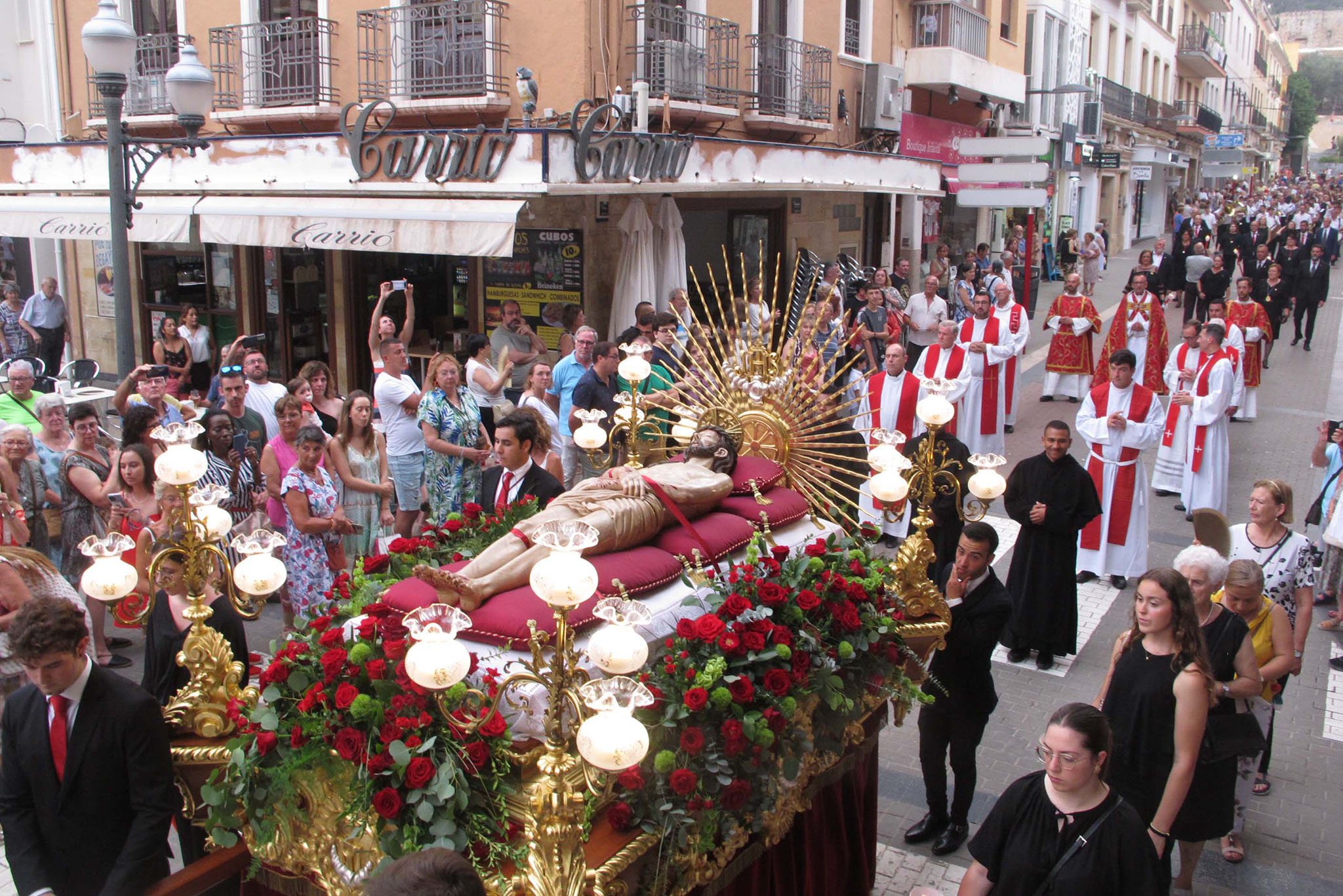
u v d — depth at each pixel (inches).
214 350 560.1
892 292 546.6
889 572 164.9
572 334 417.4
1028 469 268.4
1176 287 914.7
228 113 497.7
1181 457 427.2
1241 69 2445.9
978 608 183.6
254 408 325.1
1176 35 1700.3
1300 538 219.6
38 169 520.7
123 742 126.7
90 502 266.1
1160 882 122.1
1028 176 501.7
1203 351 395.9
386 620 122.0
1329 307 981.8
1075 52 1144.2
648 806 117.5
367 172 403.9
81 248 605.9
